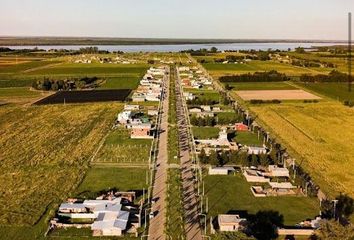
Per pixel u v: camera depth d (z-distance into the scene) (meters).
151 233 71.81
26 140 126.25
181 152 114.88
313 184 91.94
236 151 110.38
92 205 80.44
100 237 70.69
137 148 117.75
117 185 91.81
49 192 87.69
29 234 71.00
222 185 93.31
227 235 69.25
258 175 97.62
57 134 133.12
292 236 71.69
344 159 110.81
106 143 122.81
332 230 68.12
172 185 90.75
